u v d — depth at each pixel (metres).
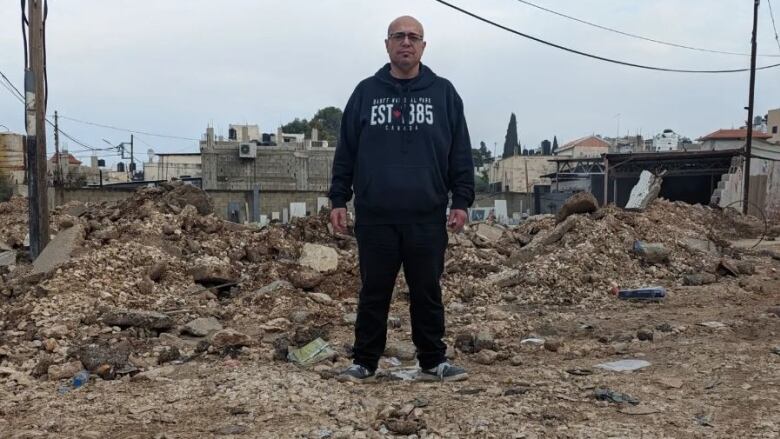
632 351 4.93
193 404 3.60
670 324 6.01
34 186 8.55
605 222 10.20
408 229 3.82
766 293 8.02
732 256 11.12
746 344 4.98
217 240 8.75
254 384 3.88
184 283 7.34
